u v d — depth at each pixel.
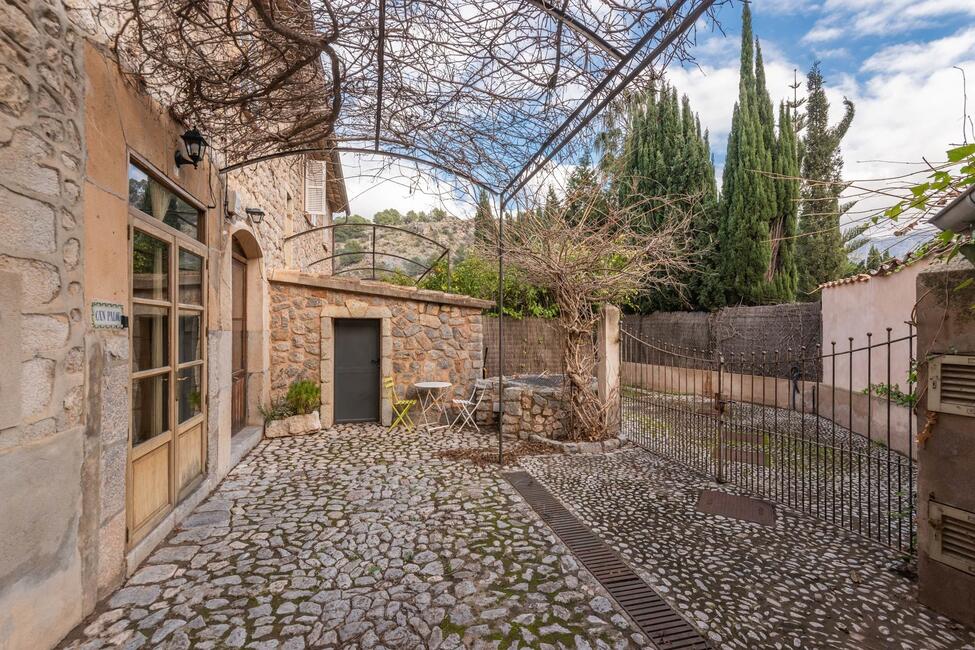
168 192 3.21
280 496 3.81
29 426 1.82
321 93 2.98
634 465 4.84
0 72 1.71
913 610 2.34
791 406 7.96
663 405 5.89
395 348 6.76
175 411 3.22
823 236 10.71
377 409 6.78
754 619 2.26
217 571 2.63
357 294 6.56
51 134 1.96
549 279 5.61
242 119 3.87
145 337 2.90
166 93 2.99
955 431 2.28
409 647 2.03
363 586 2.51
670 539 3.13
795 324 8.08
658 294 11.23
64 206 2.04
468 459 4.95
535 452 5.25
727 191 10.55
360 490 3.97
